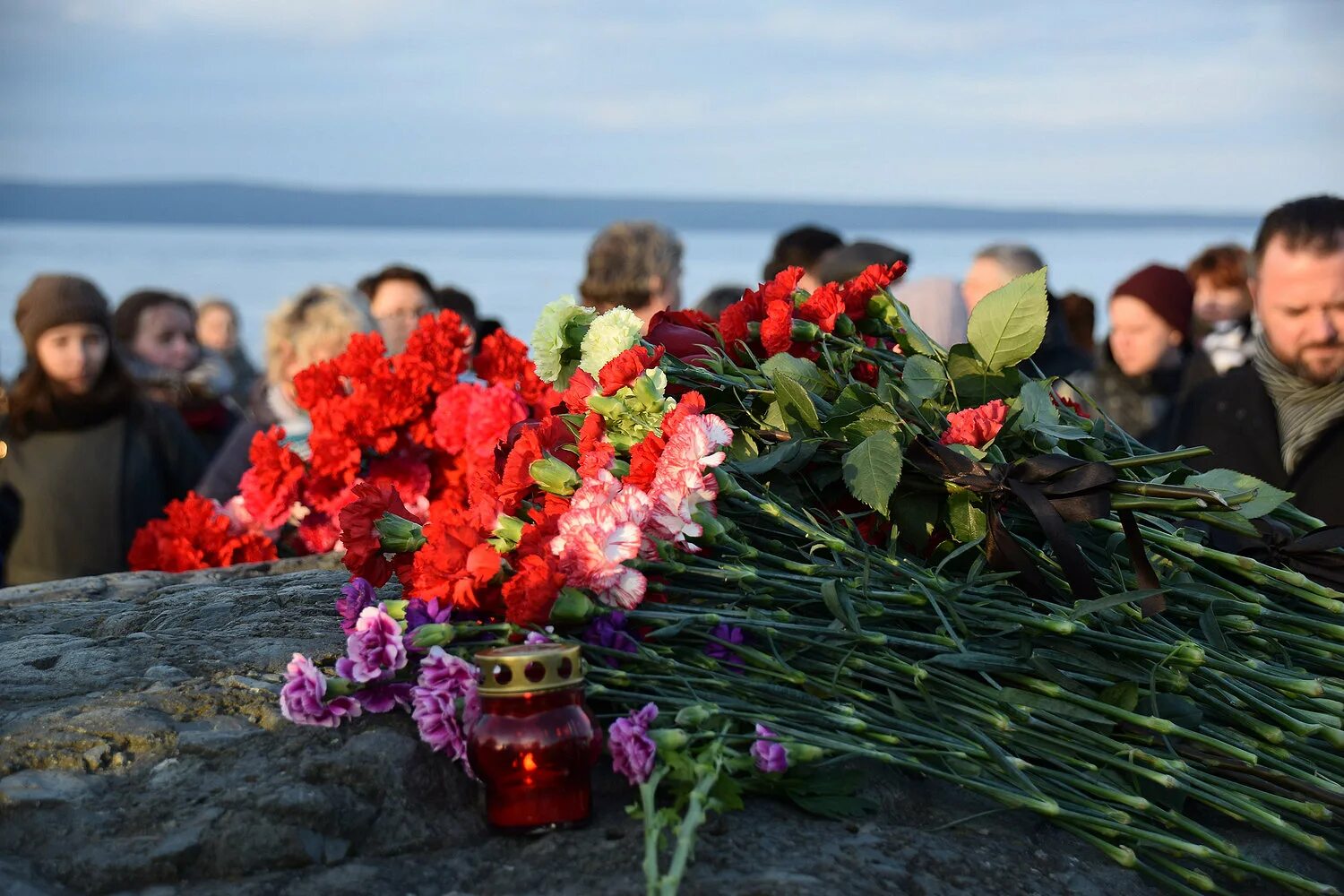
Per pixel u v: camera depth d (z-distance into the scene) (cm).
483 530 168
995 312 189
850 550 171
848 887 140
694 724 149
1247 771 167
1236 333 483
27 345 399
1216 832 168
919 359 194
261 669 187
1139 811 159
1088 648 173
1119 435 201
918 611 171
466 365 302
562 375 205
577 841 149
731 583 171
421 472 291
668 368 190
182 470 418
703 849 146
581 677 151
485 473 180
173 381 526
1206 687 176
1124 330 463
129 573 288
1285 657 187
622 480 171
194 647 198
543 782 149
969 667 165
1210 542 205
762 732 152
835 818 158
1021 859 155
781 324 195
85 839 148
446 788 159
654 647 163
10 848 147
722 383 191
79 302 394
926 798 167
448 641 161
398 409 288
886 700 167
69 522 398
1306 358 278
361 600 175
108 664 191
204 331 828
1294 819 170
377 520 178
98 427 407
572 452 182
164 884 143
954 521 181
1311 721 174
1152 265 469
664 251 438
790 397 184
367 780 156
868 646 166
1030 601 176
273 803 149
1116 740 167
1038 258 434
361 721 167
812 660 167
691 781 146
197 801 153
